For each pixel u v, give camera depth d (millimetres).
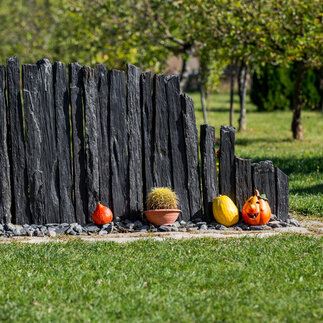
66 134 8602
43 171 8578
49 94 8555
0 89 8453
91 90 8586
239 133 22703
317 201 10344
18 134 8523
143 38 19156
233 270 5879
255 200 8547
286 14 17453
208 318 4566
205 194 8891
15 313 4621
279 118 28562
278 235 7852
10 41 21250
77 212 8633
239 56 19438
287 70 31969
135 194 8766
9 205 8523
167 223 8562
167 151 8852
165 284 5438
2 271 5945
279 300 4961
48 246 7094
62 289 5305
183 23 18797
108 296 5078
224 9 17906
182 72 20422
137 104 8766
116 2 19547
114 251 6836
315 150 17672
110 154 8695
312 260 6336
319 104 32344
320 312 4711
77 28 19656
